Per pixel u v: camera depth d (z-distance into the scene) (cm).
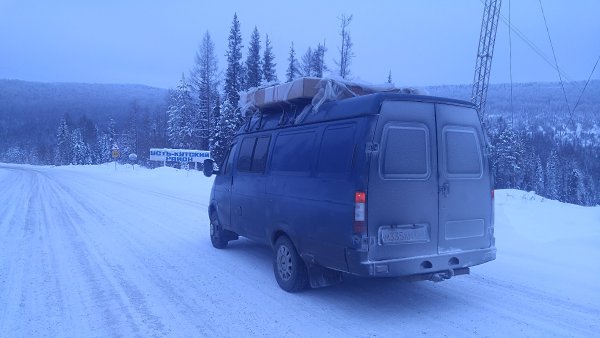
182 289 636
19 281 674
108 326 501
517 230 1019
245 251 880
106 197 1969
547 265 749
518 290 624
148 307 561
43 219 1306
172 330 489
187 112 5416
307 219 567
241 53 4756
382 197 495
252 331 486
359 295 608
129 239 1002
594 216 1155
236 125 3928
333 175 526
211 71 4744
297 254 607
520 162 5009
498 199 1429
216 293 617
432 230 524
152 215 1387
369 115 501
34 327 499
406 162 511
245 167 754
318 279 591
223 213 839
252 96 750
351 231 490
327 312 543
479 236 564
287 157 632
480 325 502
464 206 549
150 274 714
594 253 820
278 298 596
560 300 581
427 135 527
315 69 3862
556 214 1188
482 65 2562
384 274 490
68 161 10694
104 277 696
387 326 499
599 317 523
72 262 791
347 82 594
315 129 582
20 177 3900
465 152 556
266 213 671
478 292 618
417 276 524
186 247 918
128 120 9238
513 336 472
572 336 472
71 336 475
